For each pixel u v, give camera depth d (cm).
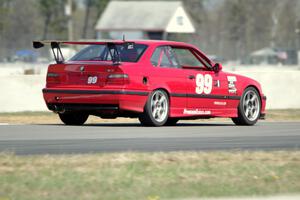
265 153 2422
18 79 4684
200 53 3497
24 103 4694
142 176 2033
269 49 19588
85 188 1888
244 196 1845
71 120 3450
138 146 2550
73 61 3306
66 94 3256
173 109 3338
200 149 2519
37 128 3131
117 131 3022
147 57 3272
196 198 1792
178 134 2959
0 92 4625
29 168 2077
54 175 2003
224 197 1817
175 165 2175
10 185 1894
